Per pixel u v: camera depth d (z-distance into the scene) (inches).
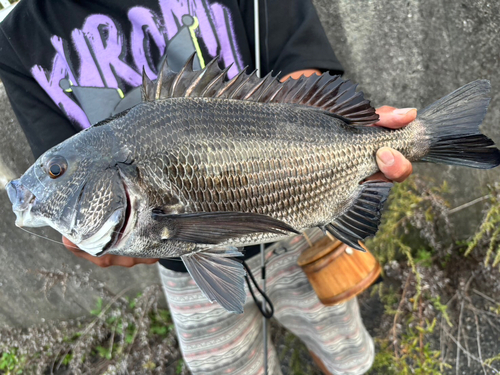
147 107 13.7
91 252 13.9
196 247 14.2
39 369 35.0
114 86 19.9
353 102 16.3
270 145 14.7
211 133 13.9
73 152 13.4
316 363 30.8
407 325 32.1
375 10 28.0
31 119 20.1
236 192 14.2
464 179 31.4
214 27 19.9
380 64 29.1
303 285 23.2
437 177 31.6
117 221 13.3
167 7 19.6
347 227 16.4
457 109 17.4
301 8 20.5
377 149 16.7
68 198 13.2
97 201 13.2
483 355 30.3
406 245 34.2
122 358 34.6
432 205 31.6
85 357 35.3
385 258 34.2
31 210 13.5
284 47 20.3
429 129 17.6
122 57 19.9
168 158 13.4
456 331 31.6
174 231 13.3
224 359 22.6
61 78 19.8
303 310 24.0
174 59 20.0
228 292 14.5
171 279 21.5
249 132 14.4
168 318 36.0
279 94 15.4
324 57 19.6
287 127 15.1
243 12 20.3
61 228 13.4
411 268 32.4
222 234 13.4
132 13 19.5
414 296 31.6
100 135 13.5
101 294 35.6
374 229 16.5
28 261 33.4
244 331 22.9
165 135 13.5
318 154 15.5
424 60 28.7
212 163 13.8
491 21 27.3
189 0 19.7
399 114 16.7
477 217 32.4
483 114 17.1
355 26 28.4
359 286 20.7
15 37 19.5
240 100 14.7
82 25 19.5
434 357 29.9
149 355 34.1
